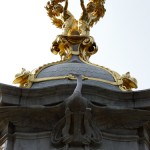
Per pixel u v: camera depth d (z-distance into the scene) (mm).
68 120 15227
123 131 16141
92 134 15422
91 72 18172
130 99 16484
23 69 18500
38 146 15531
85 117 15273
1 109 15797
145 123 16203
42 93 16219
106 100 16375
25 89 16203
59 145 15305
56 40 21328
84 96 16172
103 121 15961
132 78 18797
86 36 21031
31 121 15922
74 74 16625
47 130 15820
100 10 22781
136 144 15875
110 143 15805
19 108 15719
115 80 18312
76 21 22141
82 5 22281
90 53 21047
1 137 16297
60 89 16156
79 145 15078
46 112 15781
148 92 16312
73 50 20516
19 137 15688
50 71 18219
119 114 15938
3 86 16078
